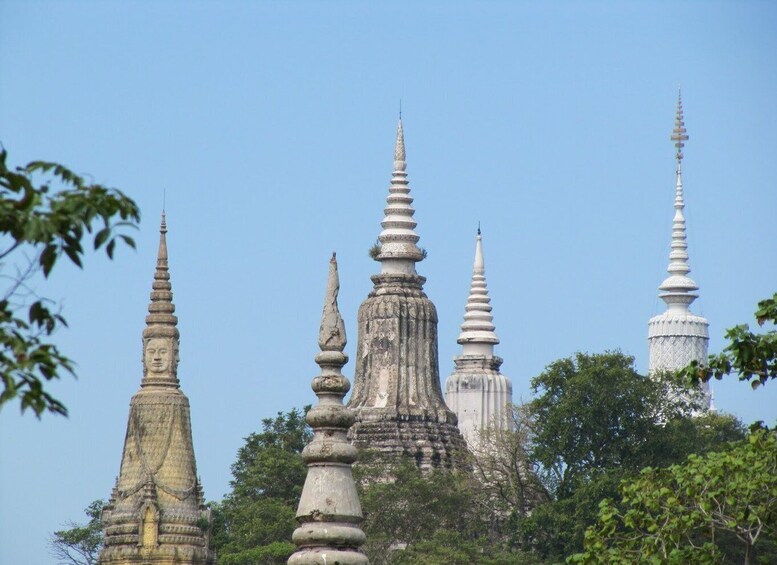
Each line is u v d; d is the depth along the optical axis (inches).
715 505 3366.1
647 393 7096.5
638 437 7017.7
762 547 5802.2
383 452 7795.3
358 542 3260.3
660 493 3304.6
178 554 5708.7
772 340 3085.6
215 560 6033.5
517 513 7022.6
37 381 2139.5
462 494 7194.9
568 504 6752.0
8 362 2129.7
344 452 3292.3
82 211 2144.4
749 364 3105.3
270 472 7047.2
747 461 3250.5
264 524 6643.7
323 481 3280.0
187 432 5826.8
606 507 3368.6
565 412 6983.3
